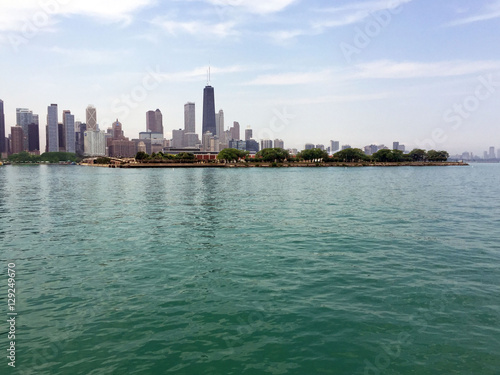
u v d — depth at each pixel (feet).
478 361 34.12
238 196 189.88
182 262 66.54
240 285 54.19
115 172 572.51
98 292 51.49
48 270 61.82
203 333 39.47
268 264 65.05
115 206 149.18
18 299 48.98
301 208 141.28
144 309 45.68
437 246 78.07
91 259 68.69
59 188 249.34
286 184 282.36
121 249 76.48
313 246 78.64
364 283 54.70
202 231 95.81
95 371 32.71
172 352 35.76
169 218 117.50
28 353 35.53
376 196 188.34
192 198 180.04
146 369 33.04
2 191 225.76
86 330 40.22
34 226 103.86
